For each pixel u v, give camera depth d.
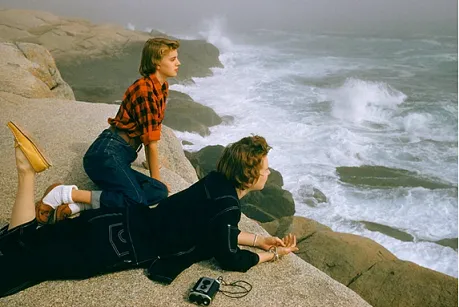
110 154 3.49
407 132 22.03
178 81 30.52
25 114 6.31
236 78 33.12
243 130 21.62
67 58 32.31
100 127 5.91
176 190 4.51
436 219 14.08
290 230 9.28
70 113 6.44
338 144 19.83
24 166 2.94
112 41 34.88
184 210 3.00
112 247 2.92
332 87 30.09
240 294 3.03
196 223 2.97
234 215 2.96
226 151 3.00
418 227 13.62
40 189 4.21
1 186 4.24
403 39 65.38
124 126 3.59
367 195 15.45
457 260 12.17
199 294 2.86
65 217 3.27
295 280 3.24
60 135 5.53
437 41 63.00
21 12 34.97
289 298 3.05
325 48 54.06
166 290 2.99
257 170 2.94
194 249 3.06
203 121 21.59
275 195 13.26
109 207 3.07
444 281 7.21
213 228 2.96
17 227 2.86
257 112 24.55
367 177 16.81
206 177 3.08
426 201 15.06
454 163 18.30
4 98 6.80
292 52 48.94
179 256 3.06
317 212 14.39
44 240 2.86
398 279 7.36
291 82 32.16
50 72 9.17
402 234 13.29
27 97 7.34
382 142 20.45
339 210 14.52
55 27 34.25
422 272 7.50
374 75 37.19
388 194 15.53
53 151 5.02
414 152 19.38
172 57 3.45
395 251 12.52
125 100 3.55
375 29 82.69
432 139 21.06
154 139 3.61
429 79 35.97
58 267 2.84
